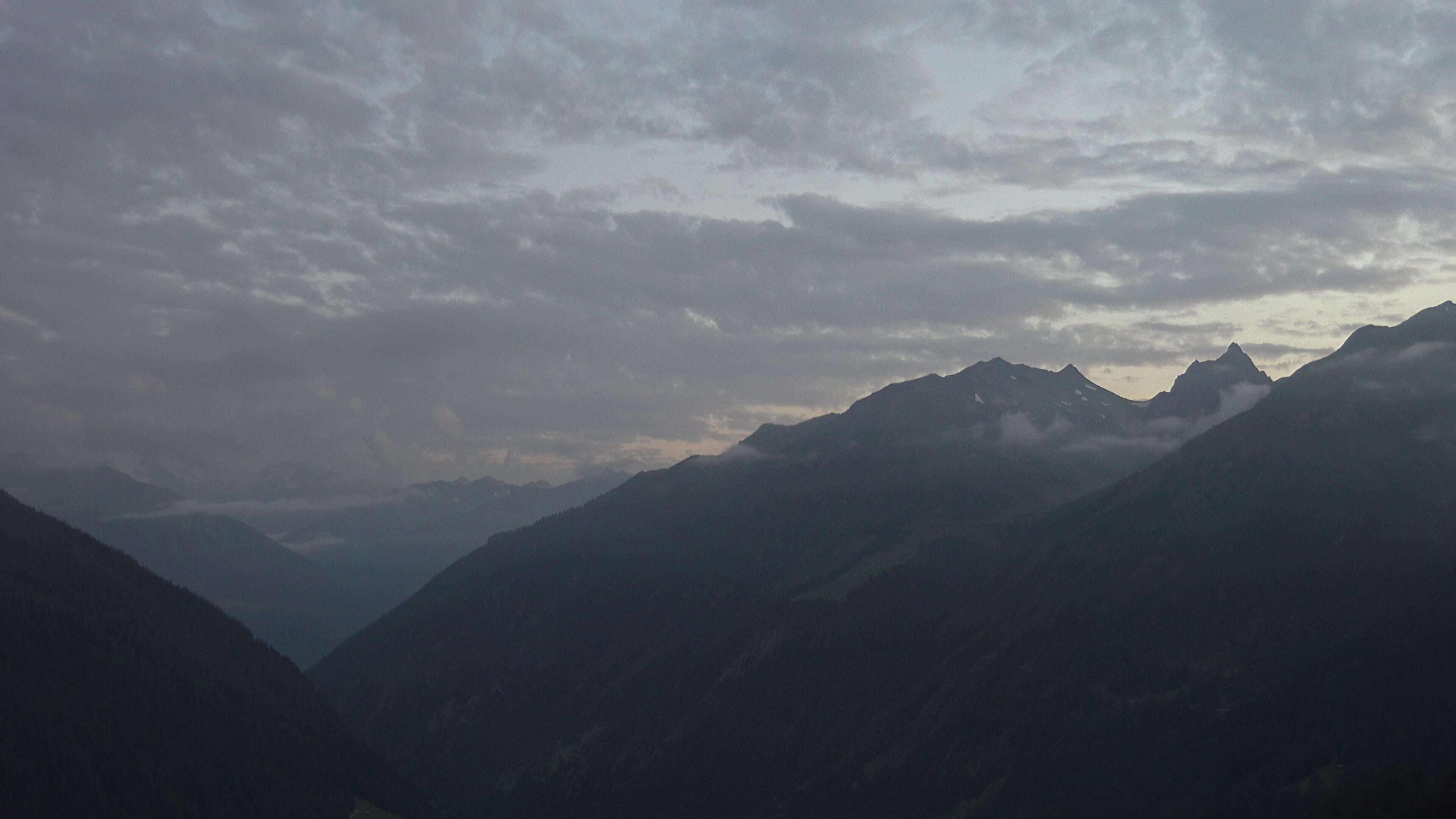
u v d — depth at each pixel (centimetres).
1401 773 18125
